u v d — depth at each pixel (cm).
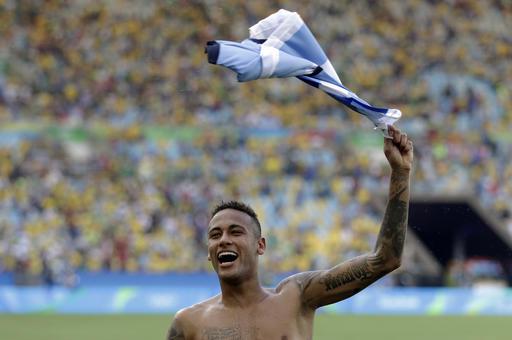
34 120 8719
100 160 8312
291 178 8412
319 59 1189
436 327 6034
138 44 10038
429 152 8800
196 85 9550
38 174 8106
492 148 8969
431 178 8575
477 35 10744
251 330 1157
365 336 5372
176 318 1190
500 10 11094
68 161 8281
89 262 7512
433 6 10962
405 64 10312
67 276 7212
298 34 1186
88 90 9356
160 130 8612
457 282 7738
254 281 1177
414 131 9050
